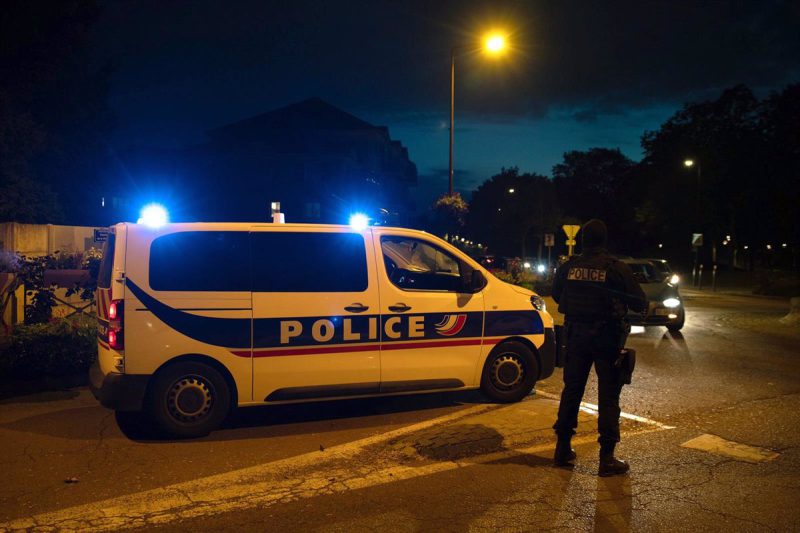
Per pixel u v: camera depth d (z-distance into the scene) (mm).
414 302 6586
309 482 4855
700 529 4043
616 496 4559
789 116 43969
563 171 96562
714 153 50188
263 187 32062
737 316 17281
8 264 9953
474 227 65500
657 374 8758
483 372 6988
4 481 4852
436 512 4309
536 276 27719
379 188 34375
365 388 6426
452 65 21859
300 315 6176
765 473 5004
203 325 5914
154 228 5980
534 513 4281
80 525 4121
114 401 5738
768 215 46594
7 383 7805
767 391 7730
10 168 17859
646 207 59000
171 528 4082
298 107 38156
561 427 5137
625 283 4973
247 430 6152
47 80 21297
